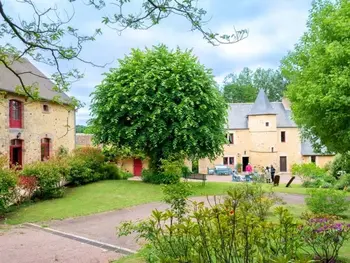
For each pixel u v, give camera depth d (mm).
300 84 13406
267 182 22516
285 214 3529
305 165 22469
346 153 14586
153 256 4195
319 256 4570
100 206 12266
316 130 12930
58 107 22625
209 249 3092
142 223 6199
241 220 3047
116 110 17203
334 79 10438
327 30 11773
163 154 17125
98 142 18562
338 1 12867
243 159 36125
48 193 13555
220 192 15594
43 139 21312
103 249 7133
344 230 4980
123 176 20828
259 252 2918
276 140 35531
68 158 16766
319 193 9797
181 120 16531
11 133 18391
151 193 14805
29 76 20531
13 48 5027
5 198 10984
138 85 16875
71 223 9820
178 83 16719
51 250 7082
